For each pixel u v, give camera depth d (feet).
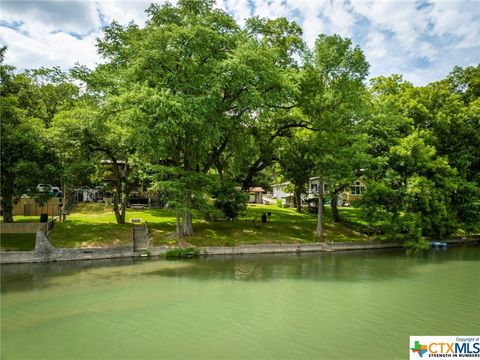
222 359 37.24
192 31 83.71
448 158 130.62
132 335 43.37
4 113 89.66
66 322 47.44
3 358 37.37
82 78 100.27
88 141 100.83
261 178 230.27
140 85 85.20
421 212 112.78
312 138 116.57
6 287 63.72
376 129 118.62
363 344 41.11
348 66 110.42
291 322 47.83
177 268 80.53
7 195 94.99
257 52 87.76
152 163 104.27
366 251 109.40
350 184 118.73
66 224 108.47
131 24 104.83
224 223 125.39
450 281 71.10
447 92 137.49
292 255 100.32
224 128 102.94
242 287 65.26
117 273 75.10
